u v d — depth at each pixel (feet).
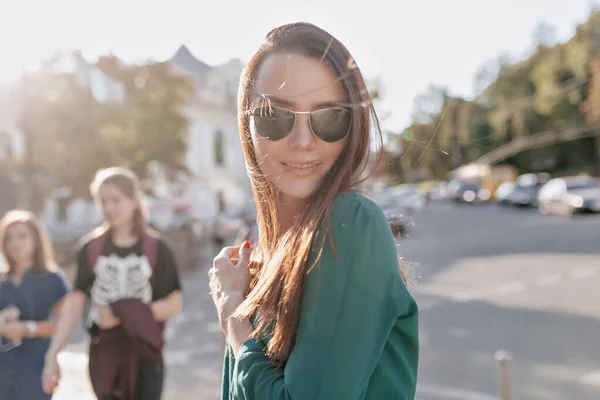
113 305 10.34
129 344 10.37
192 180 108.68
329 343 3.76
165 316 10.84
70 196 70.44
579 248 59.98
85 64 63.26
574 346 25.26
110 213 10.77
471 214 136.36
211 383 22.34
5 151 67.46
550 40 74.02
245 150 4.53
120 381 10.39
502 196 155.02
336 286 3.79
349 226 3.86
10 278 12.38
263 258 4.76
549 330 28.19
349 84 4.12
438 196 210.38
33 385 11.81
